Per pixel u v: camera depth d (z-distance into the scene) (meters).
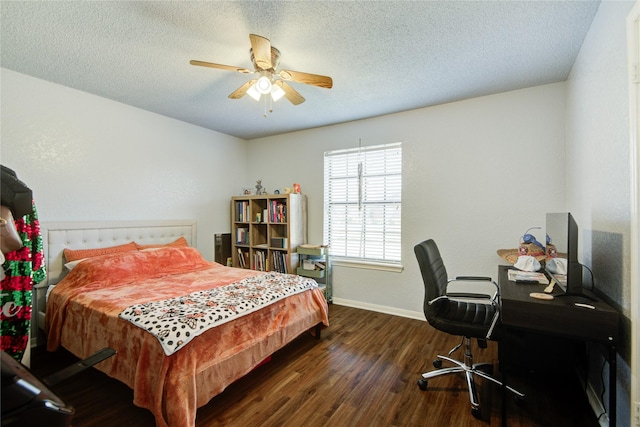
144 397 1.53
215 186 4.20
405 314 3.40
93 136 2.90
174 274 2.87
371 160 3.68
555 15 1.73
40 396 0.63
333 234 3.97
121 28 1.84
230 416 1.70
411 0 1.60
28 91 2.49
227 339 1.80
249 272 3.00
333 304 3.86
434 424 1.64
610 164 1.59
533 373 2.12
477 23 1.80
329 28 1.84
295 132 4.23
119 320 1.76
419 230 3.31
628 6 1.33
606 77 1.61
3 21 1.75
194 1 1.60
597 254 1.80
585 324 1.41
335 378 2.09
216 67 1.94
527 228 2.79
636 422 1.29
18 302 1.81
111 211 3.05
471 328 1.83
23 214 1.55
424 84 2.66
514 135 2.82
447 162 3.14
